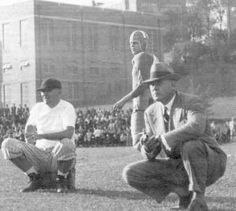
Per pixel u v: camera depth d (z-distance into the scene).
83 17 49.12
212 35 43.41
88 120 34.09
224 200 7.17
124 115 34.25
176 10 47.03
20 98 42.16
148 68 9.72
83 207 6.65
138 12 49.75
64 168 7.95
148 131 6.61
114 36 49.50
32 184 8.16
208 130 6.30
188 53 40.31
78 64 47.88
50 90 8.19
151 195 6.65
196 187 6.00
